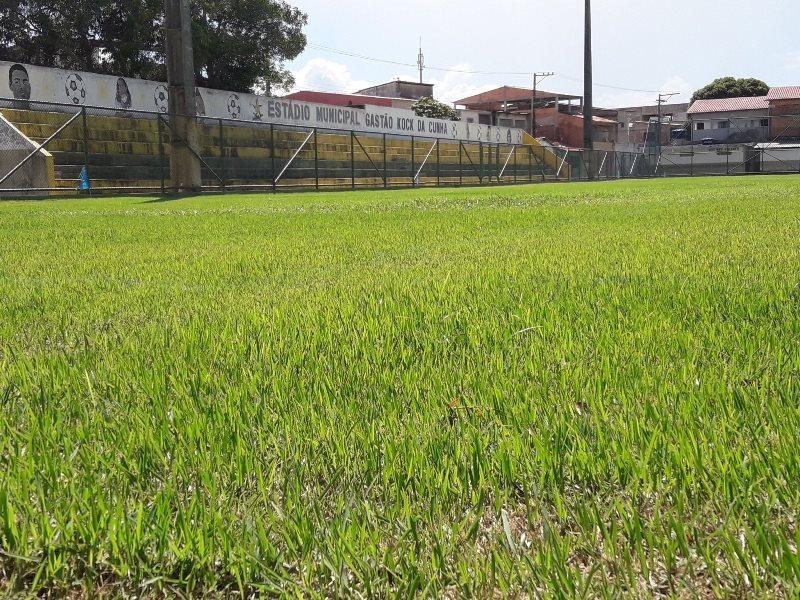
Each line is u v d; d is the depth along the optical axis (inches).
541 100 2942.9
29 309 116.2
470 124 1732.3
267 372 73.7
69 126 834.8
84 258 195.3
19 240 255.1
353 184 1052.5
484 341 84.4
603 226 278.4
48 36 1273.4
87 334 95.7
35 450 51.6
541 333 87.6
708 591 35.9
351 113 1363.2
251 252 206.7
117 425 56.9
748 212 335.3
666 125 3134.8
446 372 71.6
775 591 34.9
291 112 1226.6
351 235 264.4
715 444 49.2
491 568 36.8
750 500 42.6
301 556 38.5
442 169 1359.5
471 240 234.5
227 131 1028.5
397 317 98.6
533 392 63.1
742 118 2834.6
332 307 109.8
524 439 52.2
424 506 43.7
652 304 105.6
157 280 150.9
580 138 2770.7
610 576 37.2
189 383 67.9
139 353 82.1
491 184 1298.0
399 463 48.9
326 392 64.7
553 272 143.9
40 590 37.9
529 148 1438.2
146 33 1337.4
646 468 46.3
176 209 496.1
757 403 58.3
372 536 39.3
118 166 872.3
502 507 43.8
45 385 69.2
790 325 87.4
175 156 839.7
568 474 47.5
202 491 45.9
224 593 37.2
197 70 1465.3
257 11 1512.1
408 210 439.5
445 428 56.1
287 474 47.6
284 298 122.4
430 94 2977.4
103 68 1359.5
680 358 74.9
